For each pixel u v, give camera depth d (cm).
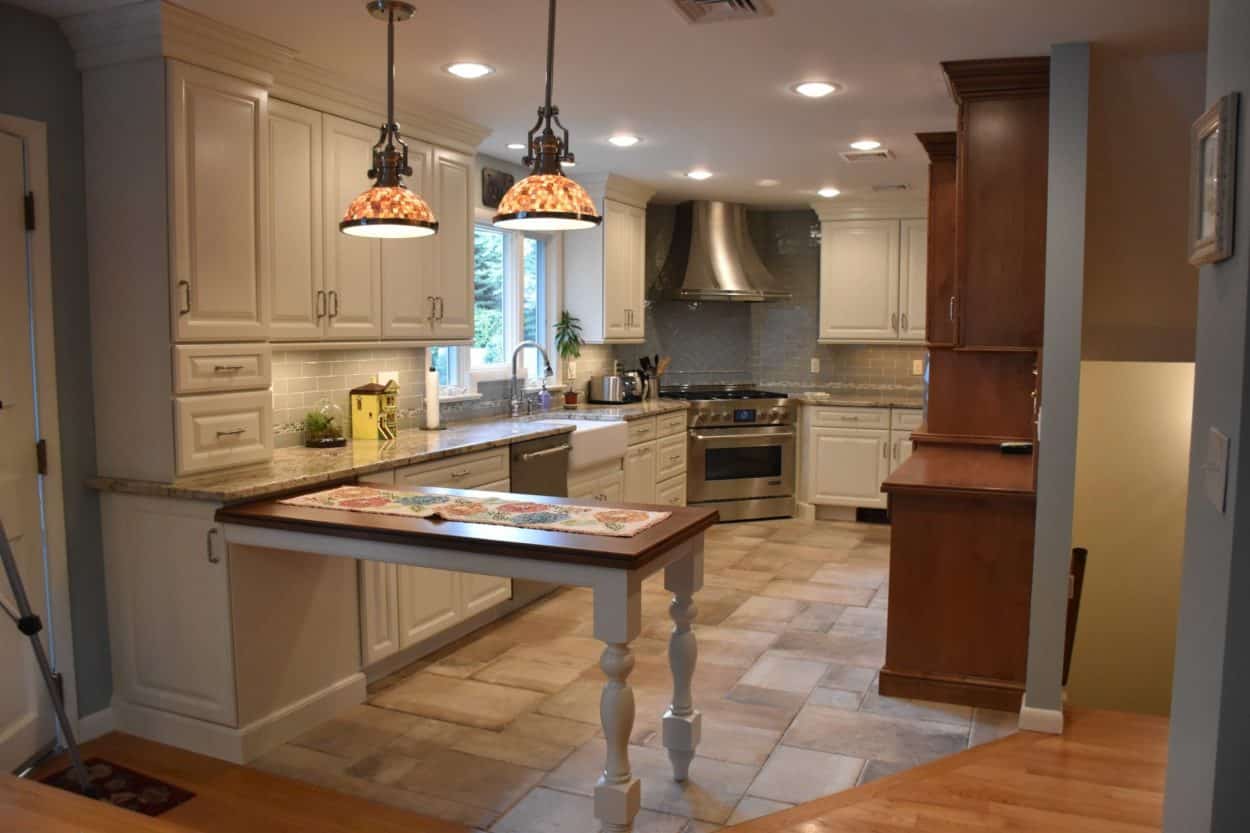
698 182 602
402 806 277
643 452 591
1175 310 362
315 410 403
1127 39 310
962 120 359
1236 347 136
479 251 530
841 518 687
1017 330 361
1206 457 156
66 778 291
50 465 302
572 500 310
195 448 309
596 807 249
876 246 675
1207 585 150
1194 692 157
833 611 469
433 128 414
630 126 440
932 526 356
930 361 457
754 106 403
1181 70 340
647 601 486
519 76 355
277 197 341
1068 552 321
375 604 357
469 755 310
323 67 345
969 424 454
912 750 314
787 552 590
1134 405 462
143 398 306
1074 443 317
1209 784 140
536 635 429
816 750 314
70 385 308
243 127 317
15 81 286
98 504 318
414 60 336
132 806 275
